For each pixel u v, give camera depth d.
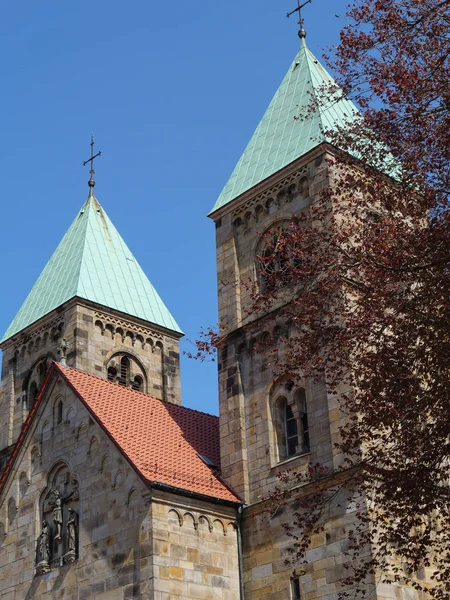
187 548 48.47
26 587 52.97
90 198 85.19
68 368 57.59
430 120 34.47
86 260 78.56
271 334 55.44
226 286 59.25
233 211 60.91
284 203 57.97
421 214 35.41
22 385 76.81
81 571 50.09
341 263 37.81
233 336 57.28
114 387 58.44
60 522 52.72
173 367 79.62
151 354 78.62
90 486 51.72
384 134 35.38
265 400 54.28
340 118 59.56
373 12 34.94
